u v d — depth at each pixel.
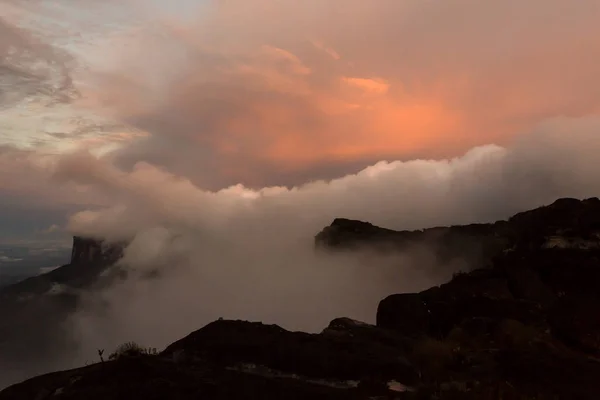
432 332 31.22
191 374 17.42
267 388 16.50
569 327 26.89
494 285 34.50
